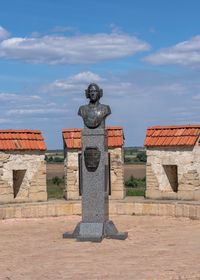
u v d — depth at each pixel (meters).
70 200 18.86
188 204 17.36
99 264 10.66
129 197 19.47
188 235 14.31
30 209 17.97
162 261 10.81
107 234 14.00
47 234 14.92
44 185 18.89
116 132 18.98
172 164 18.56
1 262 11.08
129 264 10.58
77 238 13.73
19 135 18.83
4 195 18.25
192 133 18.36
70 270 10.16
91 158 14.02
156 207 18.06
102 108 14.16
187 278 9.27
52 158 78.44
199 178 18.28
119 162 18.81
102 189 14.02
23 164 18.66
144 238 13.98
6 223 17.06
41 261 11.12
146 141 19.03
